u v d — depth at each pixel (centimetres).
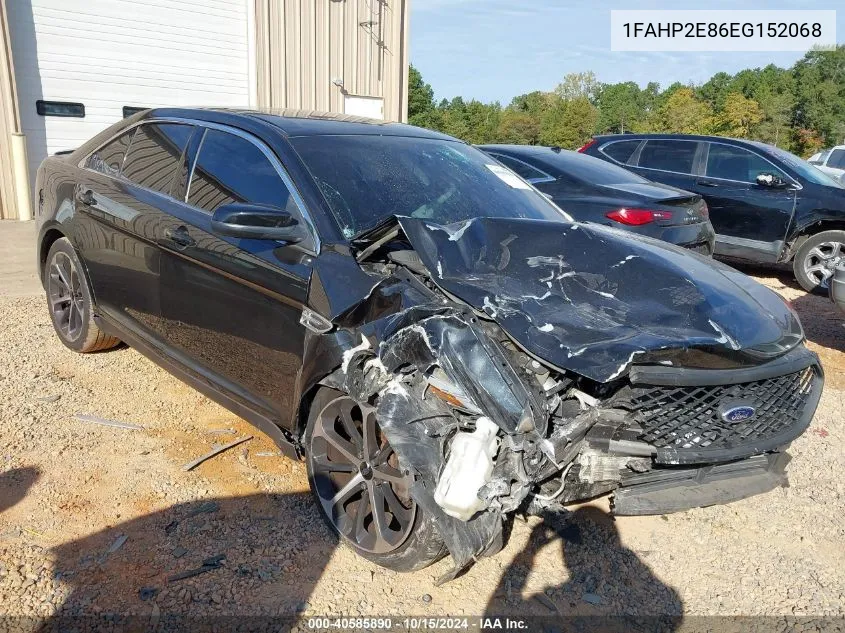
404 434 241
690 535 321
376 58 1409
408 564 263
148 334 388
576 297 271
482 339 242
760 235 827
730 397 260
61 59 1078
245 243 315
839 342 638
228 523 299
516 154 722
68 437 361
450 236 284
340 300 269
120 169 417
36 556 269
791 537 324
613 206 620
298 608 254
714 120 8888
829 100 8588
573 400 246
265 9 1246
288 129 347
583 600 271
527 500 244
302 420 300
